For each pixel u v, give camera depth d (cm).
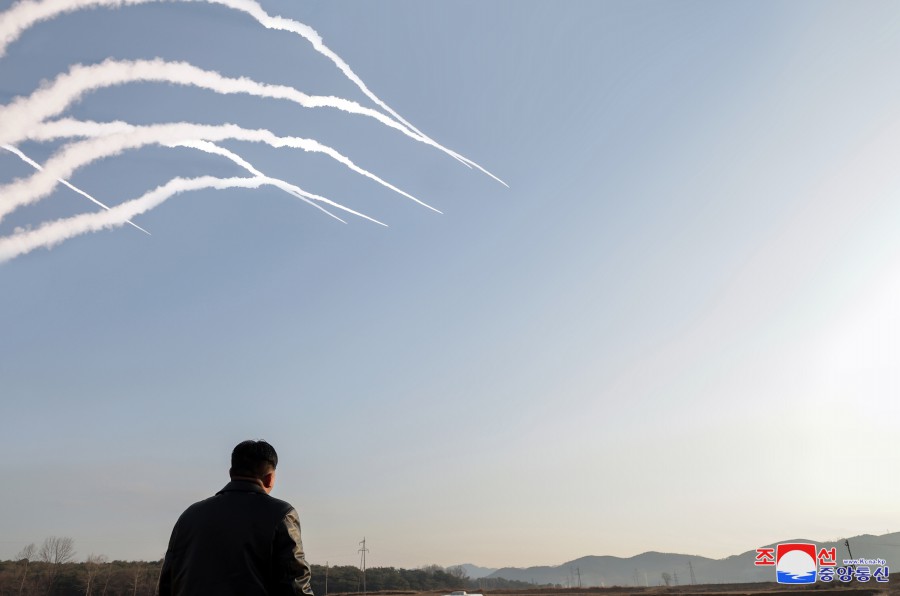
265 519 389
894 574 11225
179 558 387
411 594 15012
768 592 8725
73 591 12000
